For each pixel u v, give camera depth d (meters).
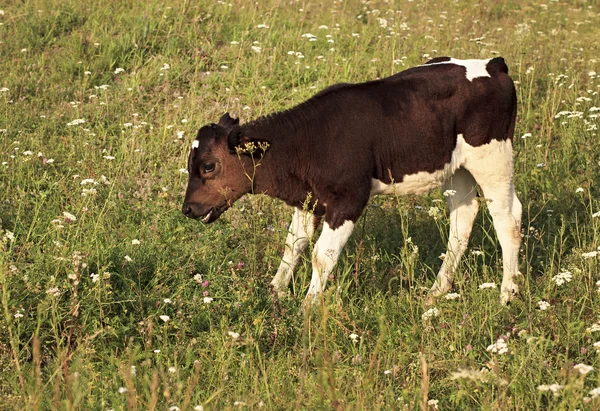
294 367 5.81
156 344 6.04
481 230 8.35
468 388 5.32
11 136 9.71
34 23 12.68
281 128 6.90
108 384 5.32
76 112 10.45
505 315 6.31
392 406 5.10
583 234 7.77
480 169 7.21
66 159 9.31
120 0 13.80
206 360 5.81
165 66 11.16
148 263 6.94
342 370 5.57
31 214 7.90
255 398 5.14
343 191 6.88
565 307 6.31
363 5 15.04
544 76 12.27
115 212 8.05
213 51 12.37
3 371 5.49
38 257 6.52
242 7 13.74
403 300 6.84
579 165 9.49
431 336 6.06
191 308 6.37
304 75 11.66
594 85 11.62
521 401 5.03
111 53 11.93
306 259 7.30
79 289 6.27
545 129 10.63
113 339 6.00
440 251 8.06
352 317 6.55
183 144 9.70
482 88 7.08
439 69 7.10
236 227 7.91
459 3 16.03
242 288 6.54
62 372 5.45
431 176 7.11
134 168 9.23
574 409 4.52
